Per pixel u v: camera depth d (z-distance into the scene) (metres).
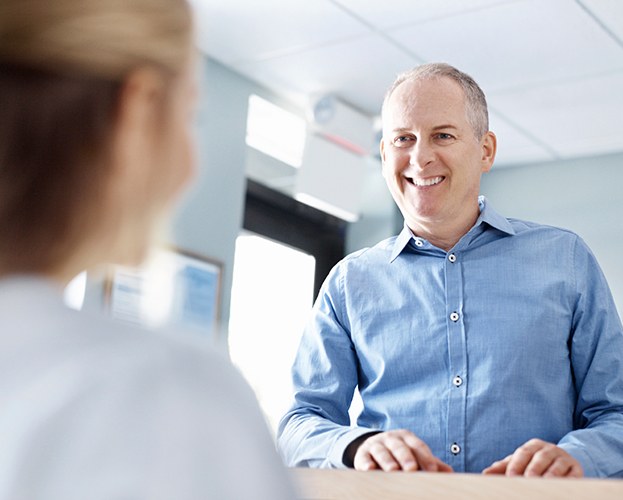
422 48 3.54
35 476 0.38
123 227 0.49
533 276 1.59
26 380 0.41
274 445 0.43
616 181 4.38
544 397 1.52
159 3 0.49
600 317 1.55
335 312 1.68
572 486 0.76
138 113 0.48
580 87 3.73
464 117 1.62
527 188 4.58
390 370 1.60
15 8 0.46
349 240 4.77
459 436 1.52
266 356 4.34
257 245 4.41
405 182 1.65
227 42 3.62
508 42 3.44
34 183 0.47
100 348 0.42
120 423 0.39
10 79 0.47
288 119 4.16
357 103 4.06
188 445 0.40
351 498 0.88
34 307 0.44
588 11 3.18
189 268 3.55
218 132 3.75
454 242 1.65
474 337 1.57
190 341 0.44
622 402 1.48
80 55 0.46
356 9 3.29
